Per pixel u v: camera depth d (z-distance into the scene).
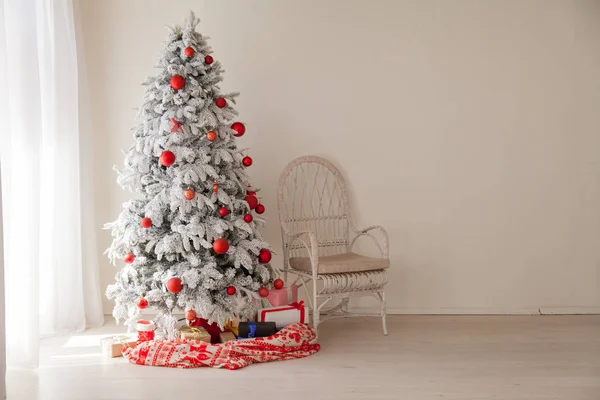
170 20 4.09
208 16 4.09
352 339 3.40
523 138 4.12
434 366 2.86
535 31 4.11
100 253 4.09
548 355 3.04
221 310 3.11
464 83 4.11
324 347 3.24
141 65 4.10
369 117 4.12
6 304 2.86
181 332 3.18
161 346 2.94
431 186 4.12
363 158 4.12
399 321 3.87
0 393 2.37
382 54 4.12
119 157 4.09
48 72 3.48
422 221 4.12
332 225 4.10
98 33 4.09
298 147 4.11
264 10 4.10
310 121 4.11
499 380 2.64
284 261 3.72
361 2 4.11
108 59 4.09
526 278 4.11
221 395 2.48
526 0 4.11
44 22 3.47
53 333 3.53
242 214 3.35
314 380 2.66
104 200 4.09
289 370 2.82
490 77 4.12
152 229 3.17
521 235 4.12
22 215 2.84
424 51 4.11
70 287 3.59
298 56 4.11
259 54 4.10
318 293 3.35
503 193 4.11
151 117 3.25
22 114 2.87
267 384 2.62
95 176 4.09
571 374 2.72
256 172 4.11
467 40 4.11
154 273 3.11
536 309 4.09
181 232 3.09
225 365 2.85
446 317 4.00
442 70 4.12
